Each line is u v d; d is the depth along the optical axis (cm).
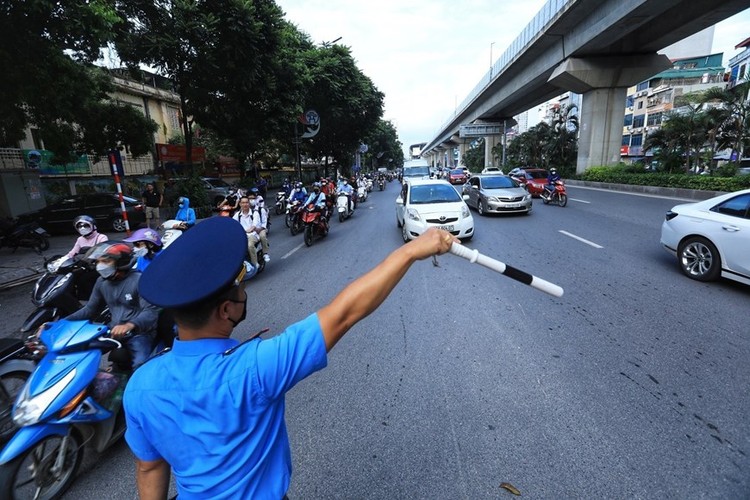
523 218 1245
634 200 1524
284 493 109
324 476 245
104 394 273
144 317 299
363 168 6700
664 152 2072
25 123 1206
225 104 1658
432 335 436
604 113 2452
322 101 2672
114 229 1395
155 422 97
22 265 932
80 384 251
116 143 1794
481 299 541
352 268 758
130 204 1420
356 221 1425
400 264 117
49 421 238
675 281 582
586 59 2330
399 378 353
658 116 4772
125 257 301
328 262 816
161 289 94
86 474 266
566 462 246
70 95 1127
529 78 2867
